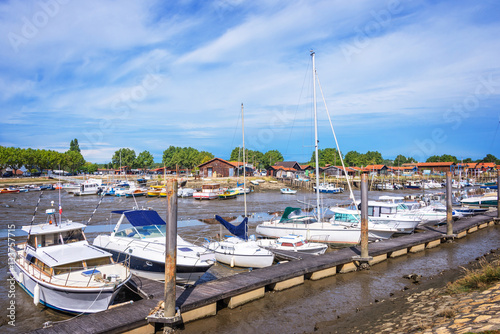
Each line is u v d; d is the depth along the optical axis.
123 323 10.14
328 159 118.62
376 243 21.23
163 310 10.95
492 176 103.88
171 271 10.62
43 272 13.09
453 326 8.07
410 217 27.45
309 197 63.28
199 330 11.26
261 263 17.30
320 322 11.84
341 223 24.94
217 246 18.84
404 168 119.56
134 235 16.67
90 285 11.76
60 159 92.50
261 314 12.57
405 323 9.81
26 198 55.75
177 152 111.50
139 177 90.12
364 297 14.23
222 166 87.44
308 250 19.52
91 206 45.50
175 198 10.68
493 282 11.66
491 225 31.42
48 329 9.73
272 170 97.44
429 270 18.03
